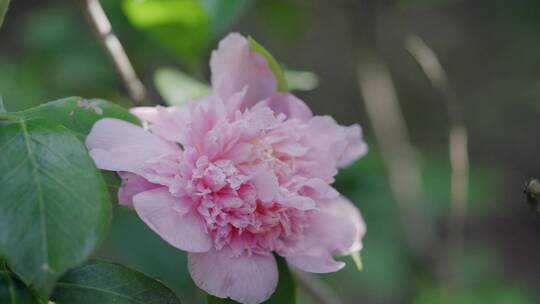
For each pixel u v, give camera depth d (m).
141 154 0.54
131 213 0.85
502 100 1.86
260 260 0.55
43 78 1.13
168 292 0.55
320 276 1.14
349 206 0.58
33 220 0.51
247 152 0.54
